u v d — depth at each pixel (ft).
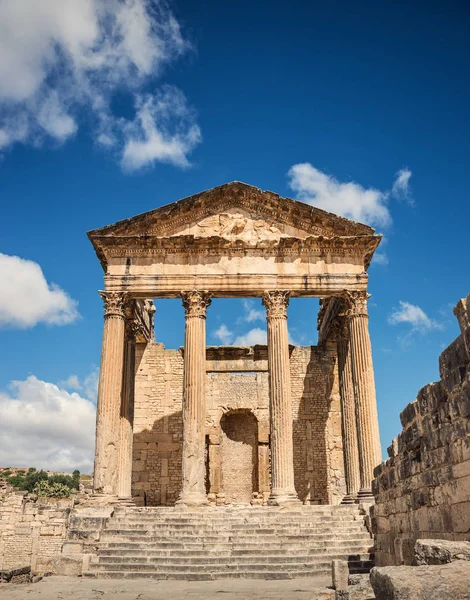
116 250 111.55
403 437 49.14
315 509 93.35
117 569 74.64
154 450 135.85
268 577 70.95
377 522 61.52
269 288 108.99
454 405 36.65
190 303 108.06
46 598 54.03
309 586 62.03
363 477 100.17
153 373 141.69
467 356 33.76
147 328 142.51
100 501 96.53
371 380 105.40
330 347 144.66
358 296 109.19
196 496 97.35
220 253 111.24
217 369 142.31
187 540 81.92
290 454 100.48
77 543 81.20
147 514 91.40
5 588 62.54
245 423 146.51
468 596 22.16
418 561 30.35
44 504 147.33
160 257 111.14
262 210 114.42
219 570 73.36
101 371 104.88
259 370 142.10
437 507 41.06
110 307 108.17
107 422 101.60
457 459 36.76
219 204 114.83
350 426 115.85
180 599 52.95
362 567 70.90
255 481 140.15
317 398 140.87
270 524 86.84
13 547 140.67
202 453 100.99
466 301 33.76
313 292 110.22
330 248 111.24
